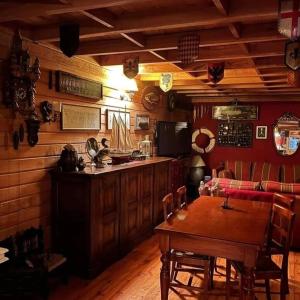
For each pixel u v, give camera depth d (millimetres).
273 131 7039
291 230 2549
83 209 3207
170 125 6285
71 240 3301
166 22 2521
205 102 7531
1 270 2602
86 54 3477
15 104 2820
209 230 2381
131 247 4055
